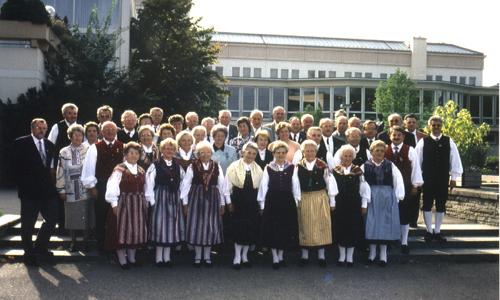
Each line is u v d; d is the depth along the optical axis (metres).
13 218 8.80
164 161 7.29
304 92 50.41
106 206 7.38
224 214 7.65
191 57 26.28
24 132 16.22
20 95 16.52
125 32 25.88
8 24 17.14
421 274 7.32
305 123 9.19
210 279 6.77
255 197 7.39
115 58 19.91
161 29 27.45
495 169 28.27
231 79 50.59
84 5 25.44
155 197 7.18
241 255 7.48
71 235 7.84
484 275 7.34
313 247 7.34
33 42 17.33
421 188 8.84
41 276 6.74
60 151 7.54
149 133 7.59
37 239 7.43
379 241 7.51
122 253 7.15
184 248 8.01
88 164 7.32
